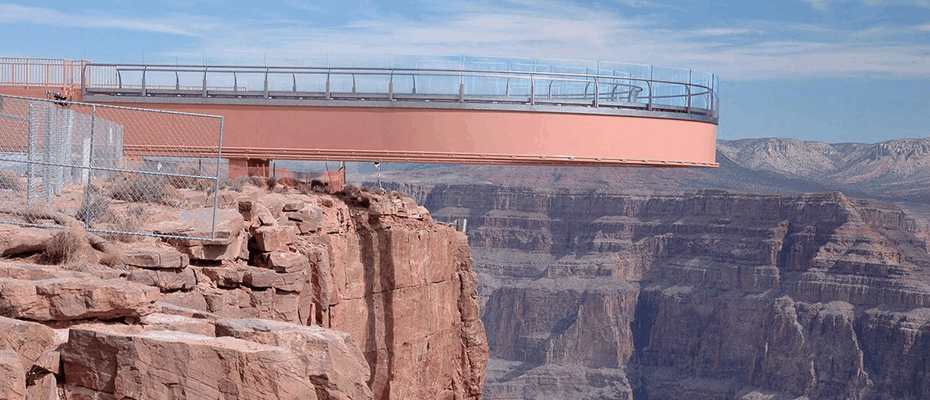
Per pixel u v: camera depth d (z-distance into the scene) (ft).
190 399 49.90
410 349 135.74
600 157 119.24
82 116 98.37
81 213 76.84
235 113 119.03
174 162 99.45
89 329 51.65
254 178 116.78
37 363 49.60
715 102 132.05
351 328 121.08
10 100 89.45
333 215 123.13
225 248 82.48
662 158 122.93
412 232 138.62
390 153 117.29
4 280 52.80
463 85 119.03
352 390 55.52
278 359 50.93
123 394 49.60
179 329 56.18
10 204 74.90
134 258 71.97
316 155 118.32
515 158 117.39
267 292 85.30
